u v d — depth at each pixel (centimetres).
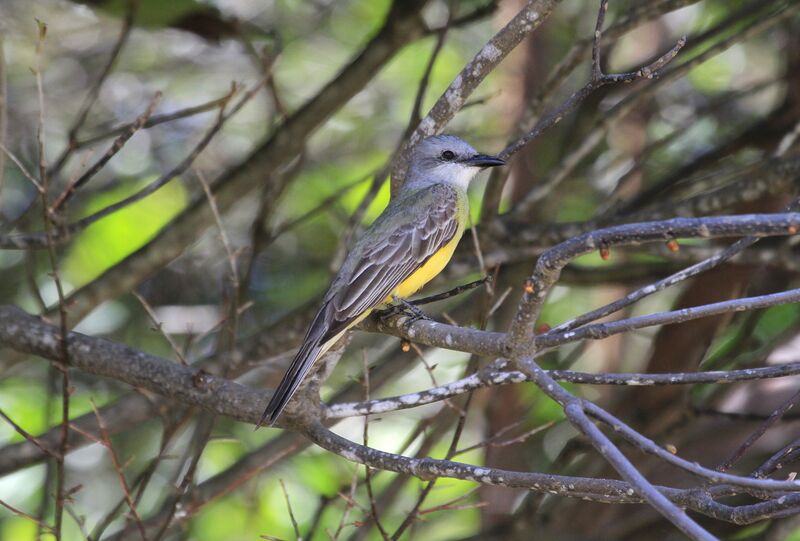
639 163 1300
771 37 1605
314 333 862
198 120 1705
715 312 623
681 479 1194
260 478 1351
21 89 1664
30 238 951
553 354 1387
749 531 1246
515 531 1191
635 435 532
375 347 1493
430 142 1112
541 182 1213
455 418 1168
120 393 1440
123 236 1446
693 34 1412
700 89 1625
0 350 1066
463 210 1082
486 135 1591
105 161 860
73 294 1099
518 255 1202
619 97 1541
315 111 1175
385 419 1446
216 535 1332
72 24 1688
